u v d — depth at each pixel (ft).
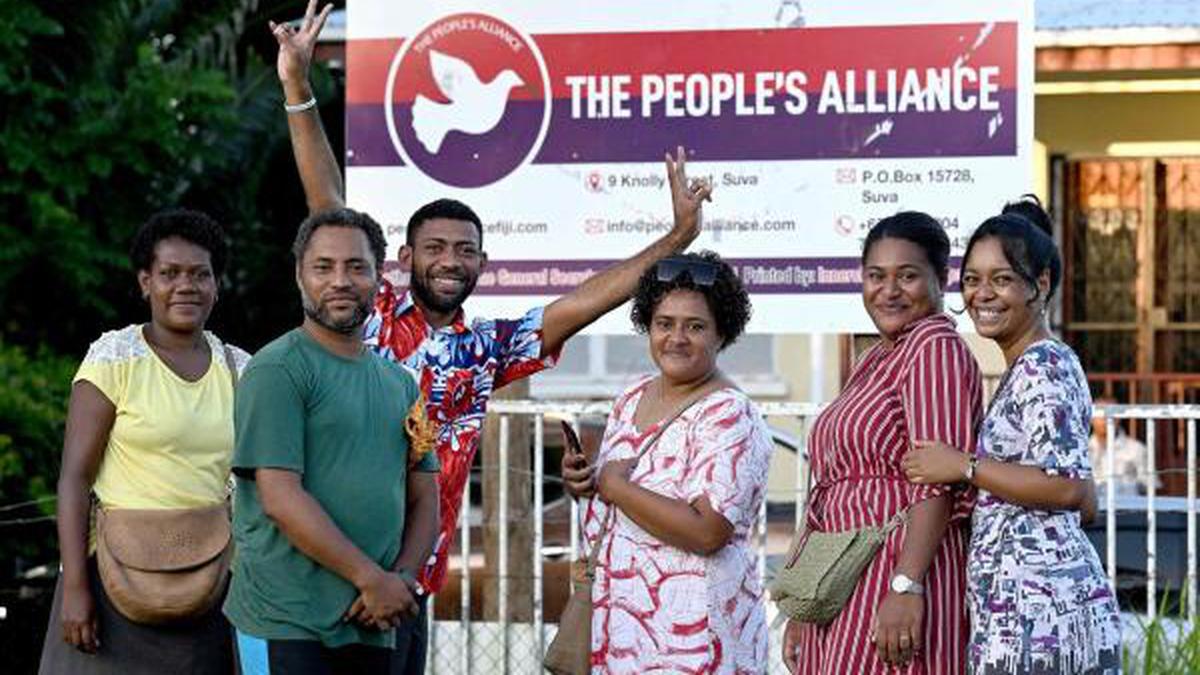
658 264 26.58
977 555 25.29
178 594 27.91
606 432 27.25
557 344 29.45
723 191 37.83
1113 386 63.57
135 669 28.22
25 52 58.65
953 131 37.27
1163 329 63.21
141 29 64.75
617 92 38.09
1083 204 63.26
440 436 28.63
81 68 60.03
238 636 25.05
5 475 49.11
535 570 37.17
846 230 37.55
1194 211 62.59
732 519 25.75
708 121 37.86
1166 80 57.93
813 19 37.58
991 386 43.55
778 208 37.68
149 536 27.99
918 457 25.20
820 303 37.63
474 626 37.86
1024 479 24.61
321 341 25.20
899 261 26.27
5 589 45.62
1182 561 39.88
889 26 37.37
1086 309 63.62
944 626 25.75
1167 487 58.95
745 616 26.14
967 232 37.22
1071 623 24.72
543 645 36.94
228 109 65.46
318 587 24.56
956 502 26.02
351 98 38.75
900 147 37.40
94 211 60.70
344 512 24.71
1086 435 25.07
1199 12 53.36
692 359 26.27
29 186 58.90
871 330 37.47
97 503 28.45
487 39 38.40
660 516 25.66
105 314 59.67
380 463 25.05
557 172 38.27
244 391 24.71
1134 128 61.67
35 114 58.34
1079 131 62.03
